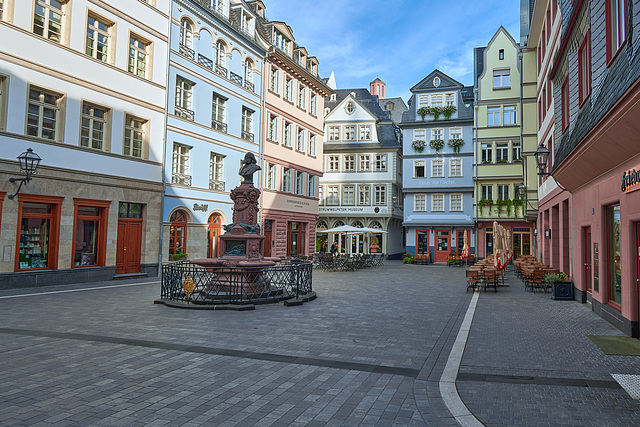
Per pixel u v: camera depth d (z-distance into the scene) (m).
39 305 12.08
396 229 46.25
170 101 22.38
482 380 6.17
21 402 5.14
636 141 7.86
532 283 16.95
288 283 14.09
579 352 7.66
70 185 17.30
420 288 17.66
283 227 32.12
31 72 16.06
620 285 9.97
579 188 13.41
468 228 37.53
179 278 12.75
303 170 34.91
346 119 43.97
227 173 26.52
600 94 9.26
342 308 12.20
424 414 4.99
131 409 5.00
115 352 7.36
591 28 10.24
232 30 26.84
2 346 7.67
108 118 19.16
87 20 18.36
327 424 4.70
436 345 8.12
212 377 6.17
